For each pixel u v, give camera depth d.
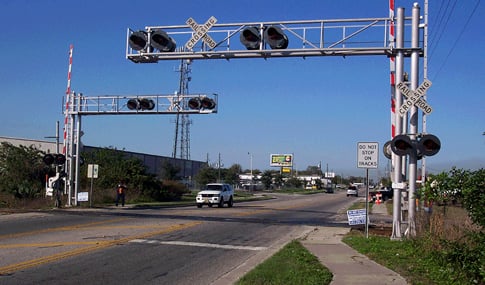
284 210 40.25
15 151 38.84
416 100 16.73
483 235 10.49
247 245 17.42
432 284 10.16
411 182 17.06
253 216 31.52
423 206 18.66
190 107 30.70
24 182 34.84
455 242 11.58
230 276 11.70
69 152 33.38
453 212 17.08
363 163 18.19
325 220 30.14
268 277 10.90
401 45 18.33
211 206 43.78
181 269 12.54
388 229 22.06
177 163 89.12
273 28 20.22
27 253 14.02
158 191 49.41
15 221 23.19
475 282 9.88
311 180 166.00
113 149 53.38
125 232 19.55
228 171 102.75
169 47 21.45
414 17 17.88
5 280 10.62
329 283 10.17
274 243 18.20
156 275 11.71
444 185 11.07
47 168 38.94
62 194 34.94
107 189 42.28
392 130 19.48
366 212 18.59
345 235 20.03
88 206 34.19
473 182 10.47
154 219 25.92
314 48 20.28
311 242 17.50
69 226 21.34
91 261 13.19
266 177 125.38
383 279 10.55
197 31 20.78
